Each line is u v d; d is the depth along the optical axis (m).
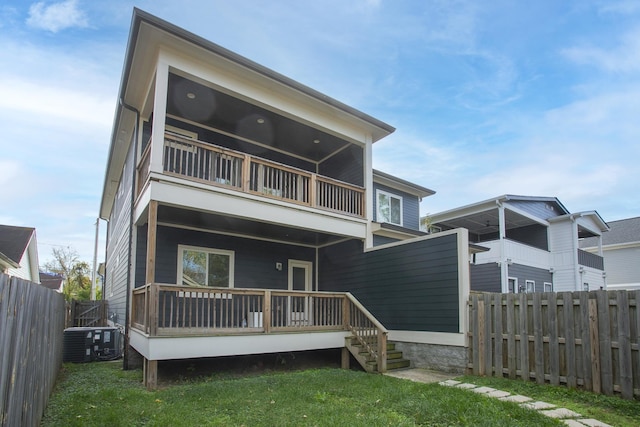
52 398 6.08
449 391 6.19
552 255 20.14
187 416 4.99
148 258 7.66
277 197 9.77
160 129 8.09
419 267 9.68
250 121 11.11
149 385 6.87
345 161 12.98
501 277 16.38
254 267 11.72
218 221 10.16
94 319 16.78
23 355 3.58
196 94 9.60
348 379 7.26
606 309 6.20
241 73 9.27
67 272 42.78
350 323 9.77
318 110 10.92
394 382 7.13
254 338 8.12
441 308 8.99
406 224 15.87
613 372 6.02
